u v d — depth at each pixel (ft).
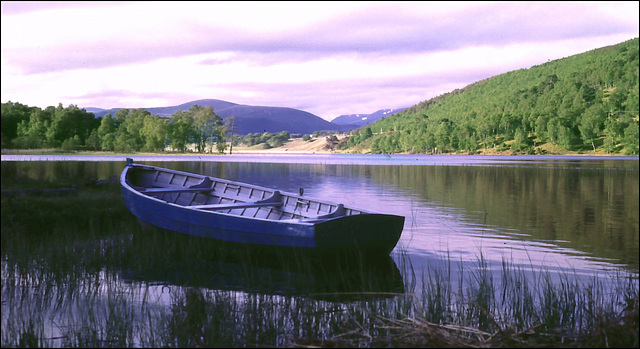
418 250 37.68
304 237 30.81
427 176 129.39
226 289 26.81
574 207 63.67
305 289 27.02
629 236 43.34
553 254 36.27
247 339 19.71
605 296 24.98
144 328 21.02
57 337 20.01
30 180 65.57
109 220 45.21
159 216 39.11
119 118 490.49
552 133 547.08
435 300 22.85
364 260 33.47
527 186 97.25
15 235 37.04
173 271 30.40
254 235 33.09
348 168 176.45
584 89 638.53
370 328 20.79
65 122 406.62
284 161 260.21
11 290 25.55
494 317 21.90
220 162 231.09
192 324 20.83
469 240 41.47
